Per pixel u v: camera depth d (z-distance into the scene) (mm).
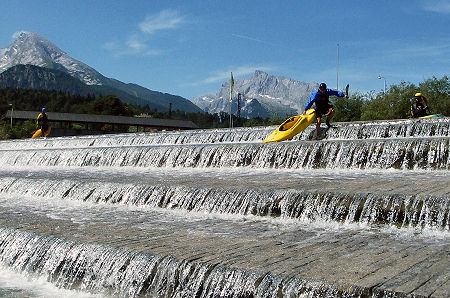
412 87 51938
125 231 11266
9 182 20562
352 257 7965
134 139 35250
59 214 14234
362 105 55281
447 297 5859
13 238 11430
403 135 21922
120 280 8914
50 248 10438
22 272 10703
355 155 18688
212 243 9570
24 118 91750
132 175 20484
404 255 7980
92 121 93625
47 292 9547
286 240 9617
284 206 12219
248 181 15477
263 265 7715
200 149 23234
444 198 10078
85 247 9844
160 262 8492
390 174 16344
